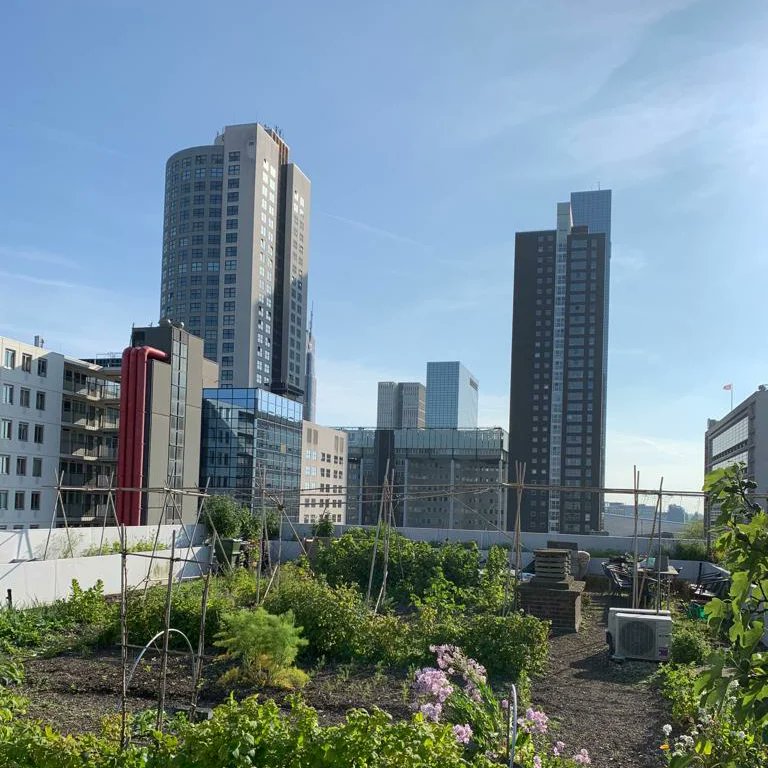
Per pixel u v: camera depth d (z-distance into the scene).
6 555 19.25
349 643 12.48
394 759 4.95
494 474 111.38
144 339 41.12
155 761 5.33
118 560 19.88
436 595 19.02
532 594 16.80
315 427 88.56
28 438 42.75
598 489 18.97
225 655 11.30
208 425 63.19
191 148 119.31
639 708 10.26
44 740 5.36
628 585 20.75
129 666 11.43
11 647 12.45
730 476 3.67
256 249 117.75
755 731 4.95
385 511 25.38
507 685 11.26
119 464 35.06
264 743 5.20
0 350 40.62
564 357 134.00
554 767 6.96
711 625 3.41
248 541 27.09
